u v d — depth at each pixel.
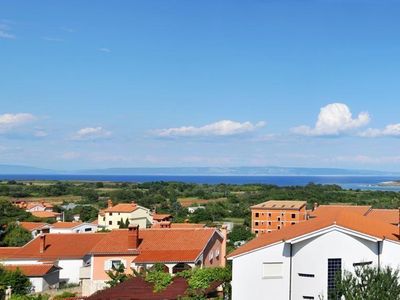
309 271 32.69
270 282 33.84
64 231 111.62
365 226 35.44
